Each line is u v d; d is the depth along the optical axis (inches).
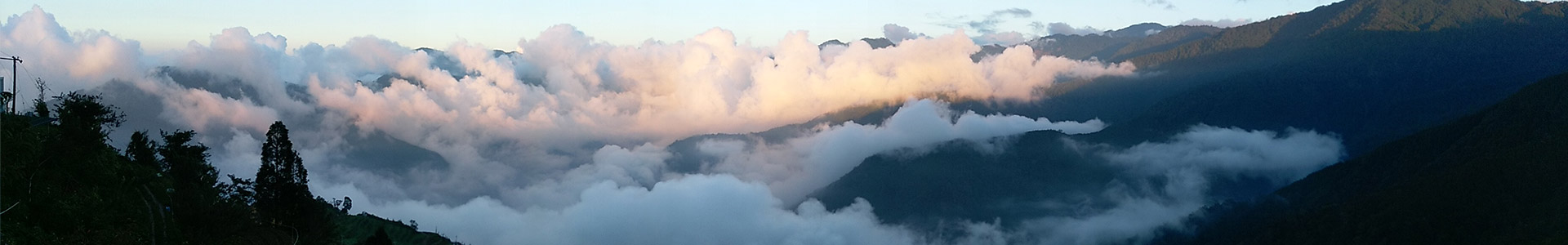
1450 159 5103.3
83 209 1884.8
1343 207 5054.1
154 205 2145.7
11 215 1689.2
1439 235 4089.6
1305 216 5413.4
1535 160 4325.8
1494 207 4116.6
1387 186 5167.3
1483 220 4074.8
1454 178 4485.7
